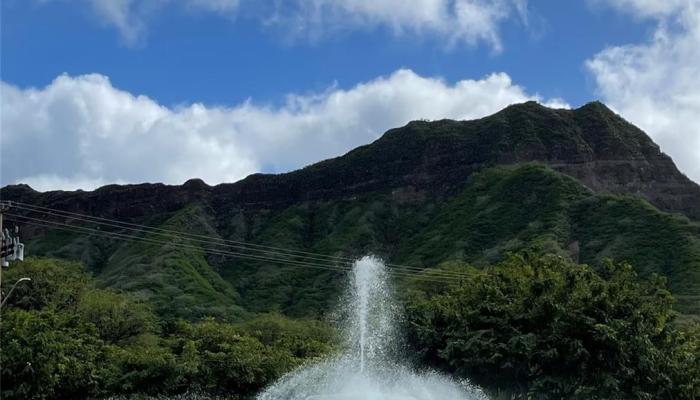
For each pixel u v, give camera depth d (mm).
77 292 68562
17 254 36812
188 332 51781
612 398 32469
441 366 39188
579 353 32031
